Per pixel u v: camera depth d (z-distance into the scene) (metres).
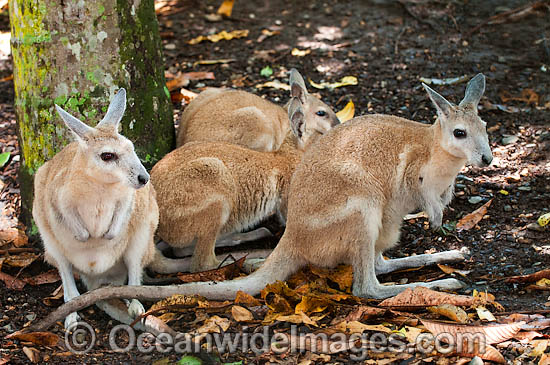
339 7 9.65
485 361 3.85
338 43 8.63
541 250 4.99
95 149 4.21
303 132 5.61
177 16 9.66
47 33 5.09
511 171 6.05
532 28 8.63
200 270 5.09
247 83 7.88
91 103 5.22
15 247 5.37
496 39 8.48
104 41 5.16
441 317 4.29
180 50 8.68
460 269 4.91
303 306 4.34
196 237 5.12
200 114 6.48
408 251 5.29
